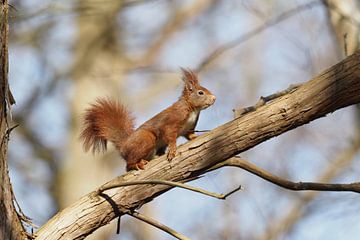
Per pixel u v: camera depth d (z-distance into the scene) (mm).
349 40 10180
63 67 16375
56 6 13922
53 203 15422
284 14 10938
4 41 5488
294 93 5586
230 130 5656
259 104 6152
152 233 15445
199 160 5723
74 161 15102
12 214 5508
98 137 7492
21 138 16188
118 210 5715
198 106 7547
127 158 7242
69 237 5629
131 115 7562
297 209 15039
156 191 5730
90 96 15750
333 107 5555
